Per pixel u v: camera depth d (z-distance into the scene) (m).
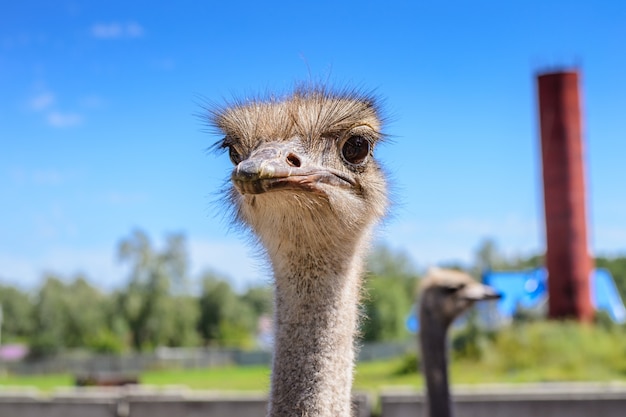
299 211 3.57
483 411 10.23
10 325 83.31
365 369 24.81
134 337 73.50
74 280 76.50
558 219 32.53
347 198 3.67
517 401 10.21
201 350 62.50
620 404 10.12
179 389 13.38
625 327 28.30
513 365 21.64
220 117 4.02
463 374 20.62
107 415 11.34
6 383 33.34
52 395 11.73
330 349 3.63
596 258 55.94
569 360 21.39
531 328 23.83
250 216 3.82
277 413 3.60
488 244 75.19
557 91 32.94
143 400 11.27
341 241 3.68
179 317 74.69
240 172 3.41
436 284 7.22
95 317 73.19
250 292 82.00
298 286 3.68
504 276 36.97
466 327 24.25
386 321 57.75
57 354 68.44
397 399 10.21
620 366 20.94
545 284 33.53
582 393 10.19
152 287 74.31
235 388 20.05
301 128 3.71
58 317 72.69
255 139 3.73
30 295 85.44
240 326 78.81
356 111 3.78
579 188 32.59
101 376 31.03
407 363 22.70
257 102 3.96
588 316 32.03
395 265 85.25
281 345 3.67
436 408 6.95
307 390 3.58
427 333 7.15
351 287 3.74
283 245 3.67
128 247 74.25
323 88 4.05
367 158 3.83
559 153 32.66
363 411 10.16
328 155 3.70
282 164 3.49
